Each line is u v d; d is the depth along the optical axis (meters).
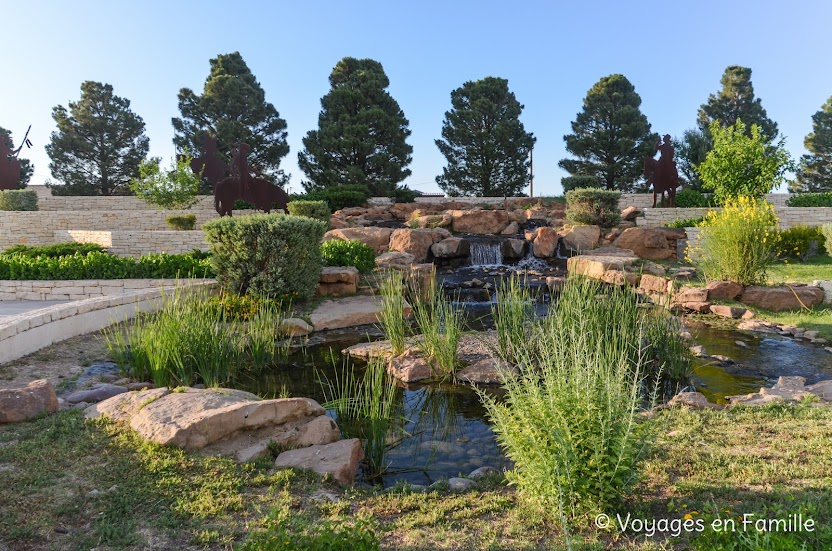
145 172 27.17
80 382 7.16
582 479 3.70
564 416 3.82
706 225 14.83
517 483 4.16
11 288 13.65
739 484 4.19
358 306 12.48
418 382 8.04
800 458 4.59
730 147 23.39
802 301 11.88
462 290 15.88
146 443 4.83
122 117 40.50
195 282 12.73
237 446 5.04
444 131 40.12
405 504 4.21
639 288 14.32
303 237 12.29
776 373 7.93
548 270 18.64
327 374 8.38
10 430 5.21
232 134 37.25
